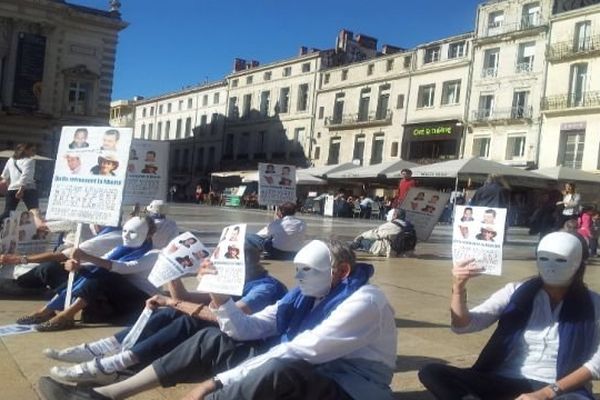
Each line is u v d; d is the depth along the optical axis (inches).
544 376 135.0
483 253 155.4
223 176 2322.8
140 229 239.6
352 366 135.7
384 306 136.6
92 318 239.6
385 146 2081.7
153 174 306.5
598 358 127.3
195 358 147.3
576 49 1579.7
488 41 1776.6
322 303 138.8
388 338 139.2
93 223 234.8
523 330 139.2
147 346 159.2
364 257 510.6
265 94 2659.9
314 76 2394.2
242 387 125.7
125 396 145.4
